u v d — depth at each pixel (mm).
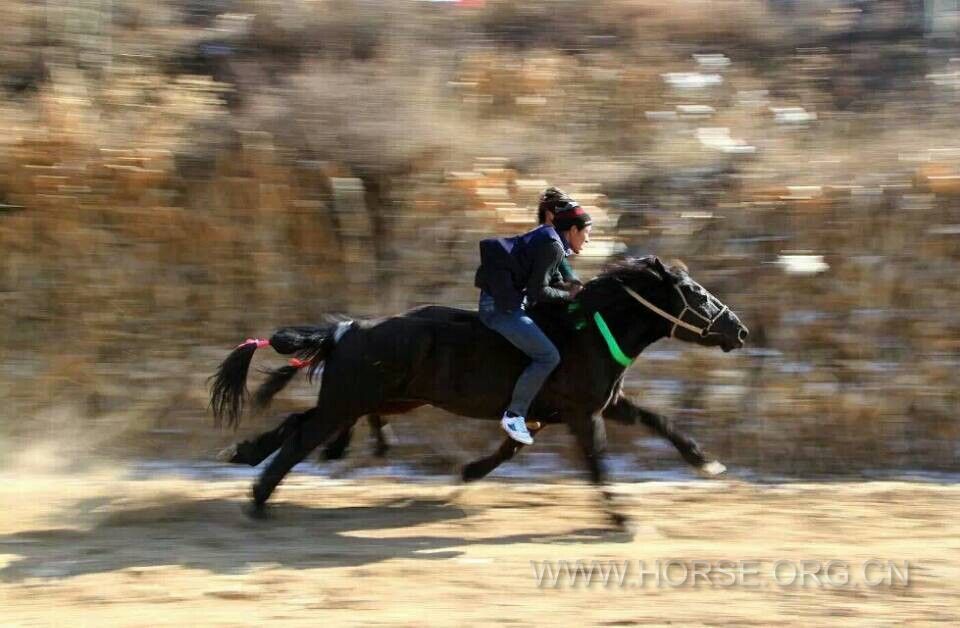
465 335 8508
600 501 9305
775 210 11930
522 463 10750
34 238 11695
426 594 6809
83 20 14883
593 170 12703
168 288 11656
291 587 6938
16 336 11445
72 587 6914
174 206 11891
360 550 7871
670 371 11219
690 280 8602
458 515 8992
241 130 12453
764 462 10938
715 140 13312
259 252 11734
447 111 13234
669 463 10844
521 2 16984
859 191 11930
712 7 17578
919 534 8383
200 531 8352
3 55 14188
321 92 12891
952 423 11109
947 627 6262
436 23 16188
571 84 14781
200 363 11406
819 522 8750
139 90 13445
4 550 7734
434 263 11633
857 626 6266
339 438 9203
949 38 17031
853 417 11047
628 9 17203
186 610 6484
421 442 10805
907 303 11531
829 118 14781
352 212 11805
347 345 8445
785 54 16875
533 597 6766
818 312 11492
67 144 11922
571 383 8477
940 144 13203
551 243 8195
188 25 16234
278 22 15672
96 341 11484
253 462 8656
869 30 17438
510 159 12734
